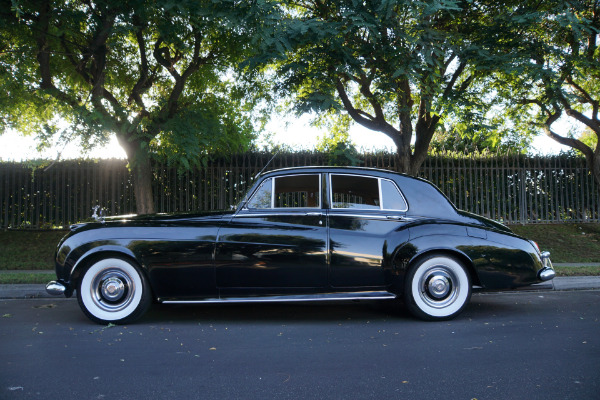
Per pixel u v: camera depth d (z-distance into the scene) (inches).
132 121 360.5
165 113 373.4
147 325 213.9
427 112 436.8
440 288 216.8
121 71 460.8
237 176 520.7
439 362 156.6
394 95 357.1
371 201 221.9
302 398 125.8
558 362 155.4
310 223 215.6
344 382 137.9
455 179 562.9
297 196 221.6
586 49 456.4
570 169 569.3
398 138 438.6
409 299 216.4
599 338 185.8
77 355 166.1
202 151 412.2
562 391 129.5
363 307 256.1
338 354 166.6
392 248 214.1
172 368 151.6
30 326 211.9
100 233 213.6
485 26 385.7
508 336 189.9
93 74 423.8
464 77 475.5
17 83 382.6
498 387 132.9
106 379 140.9
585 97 514.3
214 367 152.6
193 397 126.8
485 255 216.4
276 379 140.9
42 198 520.7
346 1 319.9
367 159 534.9
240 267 211.6
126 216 228.4
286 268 211.9
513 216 561.9
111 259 213.6
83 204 520.7
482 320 219.8
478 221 223.6
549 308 247.8
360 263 213.0
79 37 393.4
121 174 522.0
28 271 370.0
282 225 214.8
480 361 157.2
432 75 328.2
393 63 331.3
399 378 141.1
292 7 434.9
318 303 268.1
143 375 144.6
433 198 225.8
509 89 472.4
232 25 291.4
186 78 416.5
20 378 141.6
